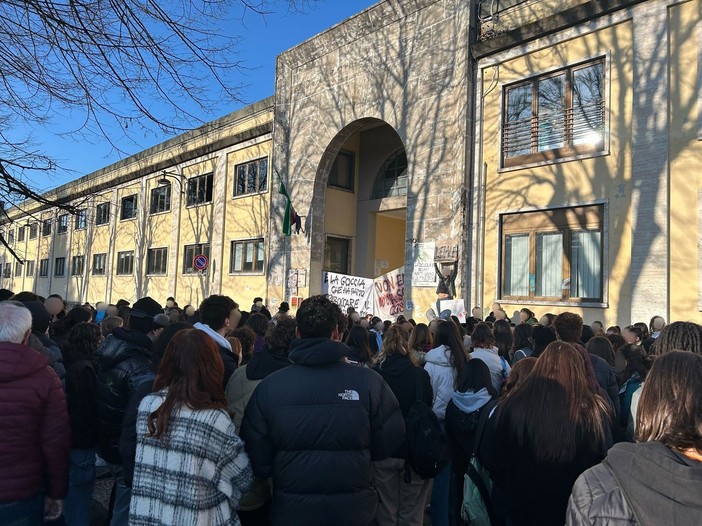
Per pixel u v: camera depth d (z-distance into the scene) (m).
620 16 11.12
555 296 11.87
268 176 20.11
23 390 3.08
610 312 10.86
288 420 2.69
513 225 12.74
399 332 4.42
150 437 2.62
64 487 3.22
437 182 14.02
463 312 11.54
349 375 2.85
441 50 14.27
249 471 2.72
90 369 4.30
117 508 4.09
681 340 3.07
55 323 6.48
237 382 3.40
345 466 2.69
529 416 2.75
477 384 4.18
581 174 11.55
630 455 1.59
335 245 19.39
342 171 19.66
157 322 4.99
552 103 12.29
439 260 13.61
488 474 3.29
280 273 18.64
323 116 17.67
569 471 2.65
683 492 1.43
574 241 11.68
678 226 10.09
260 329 5.77
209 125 8.11
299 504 2.65
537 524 2.70
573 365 2.82
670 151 10.30
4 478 2.99
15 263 44.31
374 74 16.06
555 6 12.40
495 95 13.27
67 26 5.45
